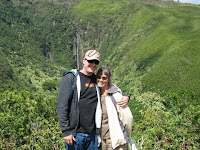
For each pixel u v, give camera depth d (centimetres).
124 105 346
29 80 7494
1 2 11831
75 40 13888
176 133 521
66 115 313
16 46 10462
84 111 322
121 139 338
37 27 13450
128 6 14000
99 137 342
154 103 4066
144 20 11762
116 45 12356
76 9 15412
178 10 11994
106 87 356
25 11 14525
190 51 6600
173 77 5938
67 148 338
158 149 486
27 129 629
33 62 10200
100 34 13938
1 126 627
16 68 7994
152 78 6344
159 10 12412
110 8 14575
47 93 6881
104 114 346
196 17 10012
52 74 9562
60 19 14012
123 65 8731
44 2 15200
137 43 10138
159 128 519
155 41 8944
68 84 317
